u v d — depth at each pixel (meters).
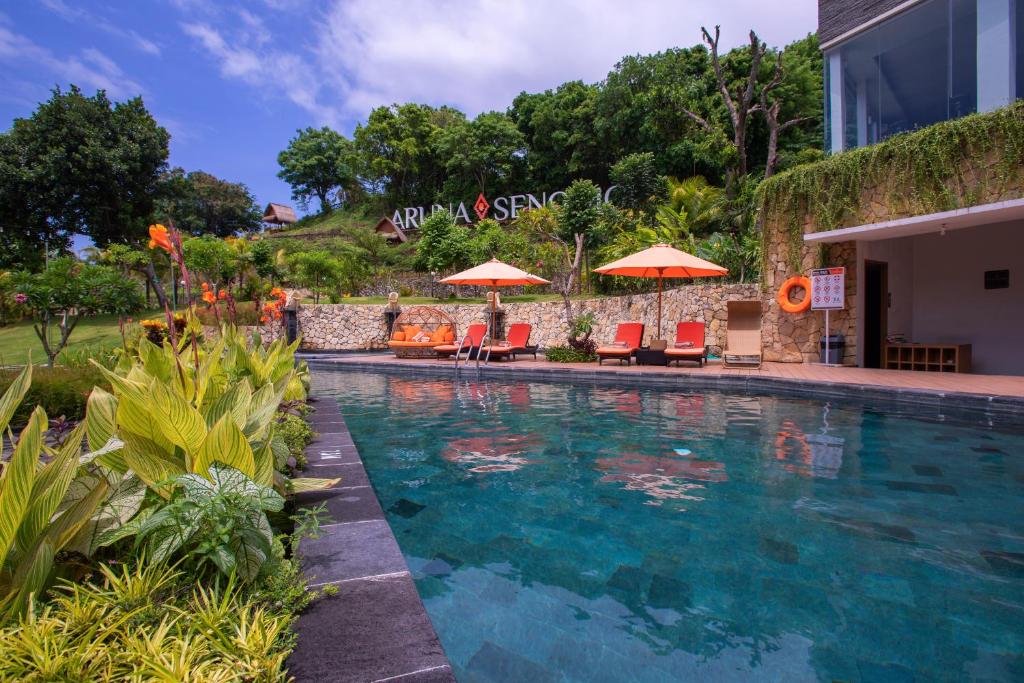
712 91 35.28
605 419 5.96
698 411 6.38
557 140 42.34
